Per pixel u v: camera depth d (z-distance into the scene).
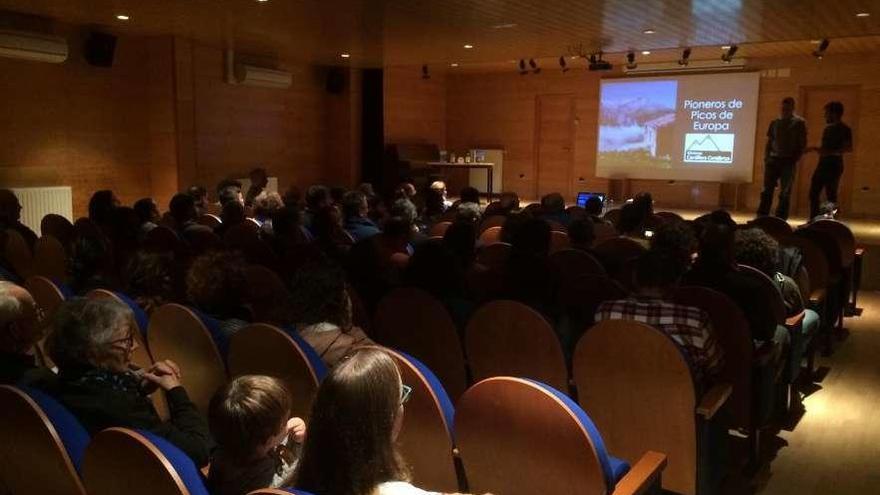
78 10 7.08
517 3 6.30
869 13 6.68
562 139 14.12
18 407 1.67
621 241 4.59
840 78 11.30
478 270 3.70
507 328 2.71
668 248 3.44
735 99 12.15
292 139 11.27
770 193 8.91
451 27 7.63
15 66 7.70
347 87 11.70
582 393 2.55
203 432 2.01
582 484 1.77
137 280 2.97
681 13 6.73
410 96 14.23
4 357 2.15
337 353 2.29
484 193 14.80
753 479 3.04
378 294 3.67
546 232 3.54
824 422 3.64
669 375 2.33
